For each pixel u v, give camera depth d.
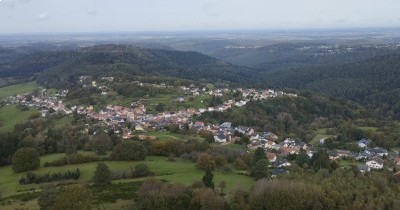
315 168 157.12
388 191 117.06
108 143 179.00
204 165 146.25
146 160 159.75
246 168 152.88
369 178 128.50
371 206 107.12
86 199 102.88
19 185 134.50
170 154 165.25
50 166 153.38
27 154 150.00
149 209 109.44
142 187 115.25
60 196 102.31
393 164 178.00
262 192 112.44
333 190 114.12
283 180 120.50
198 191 112.75
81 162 156.38
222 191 122.00
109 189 123.19
